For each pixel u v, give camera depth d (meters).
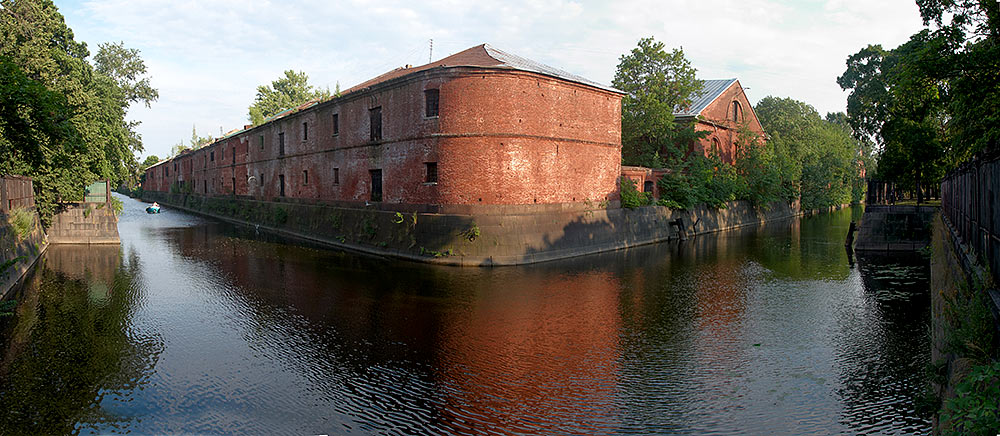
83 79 27.50
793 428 7.66
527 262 21.42
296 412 8.34
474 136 21.30
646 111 33.91
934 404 7.41
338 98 27.95
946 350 7.50
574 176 24.41
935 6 9.55
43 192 24.98
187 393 9.05
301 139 32.91
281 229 34.41
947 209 17.23
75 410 8.46
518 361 10.45
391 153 24.17
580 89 24.52
